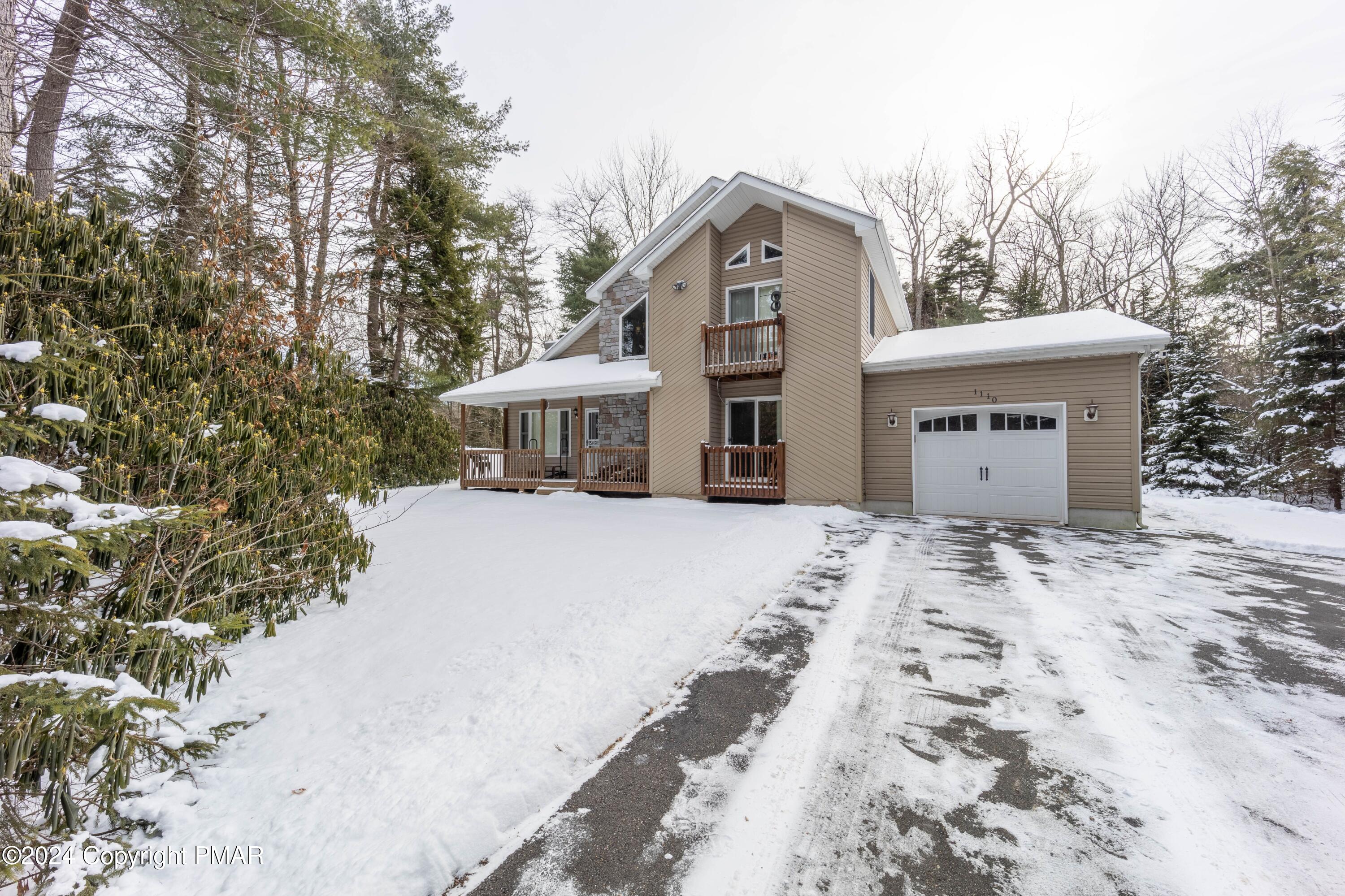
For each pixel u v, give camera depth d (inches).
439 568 234.2
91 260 131.0
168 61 225.8
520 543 285.3
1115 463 352.2
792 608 192.1
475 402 597.0
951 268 953.5
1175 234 820.6
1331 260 597.6
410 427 613.9
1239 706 123.2
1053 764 101.3
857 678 137.9
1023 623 176.7
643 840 82.7
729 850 80.4
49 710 73.7
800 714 120.4
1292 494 553.3
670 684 134.2
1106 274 876.6
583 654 144.5
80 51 215.0
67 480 81.4
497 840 83.4
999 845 80.4
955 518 397.7
